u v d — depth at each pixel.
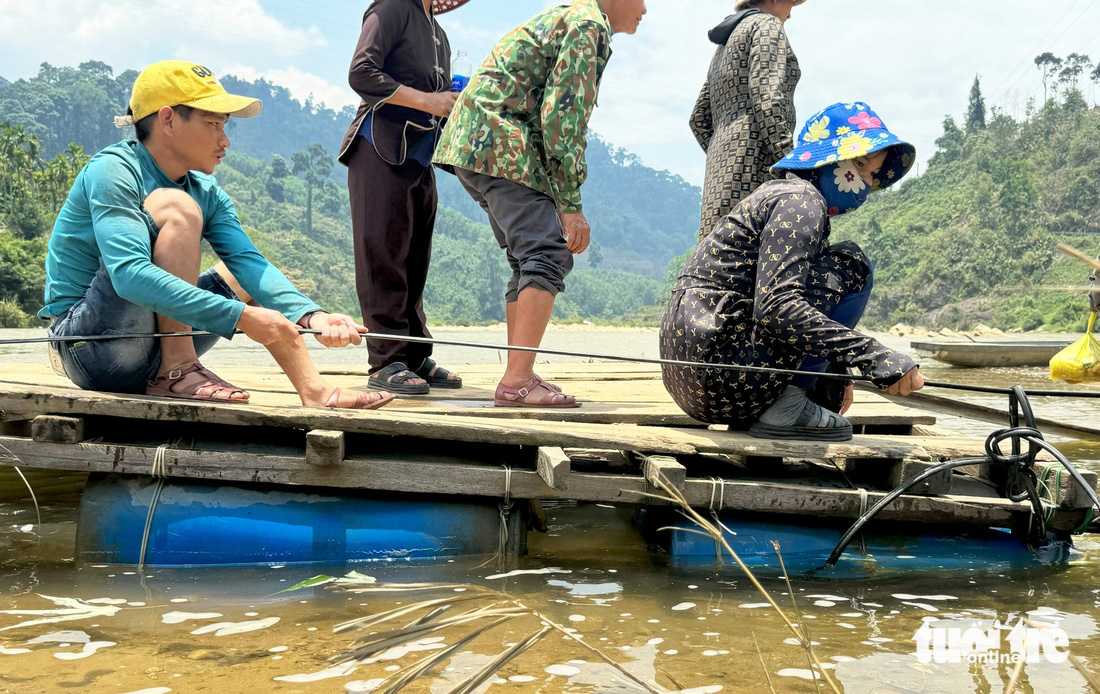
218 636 1.71
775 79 3.73
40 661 1.57
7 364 3.49
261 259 2.76
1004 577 2.28
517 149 2.86
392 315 3.28
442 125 3.39
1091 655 1.69
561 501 3.23
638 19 3.04
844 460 2.86
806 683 1.52
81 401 2.26
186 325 2.44
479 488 2.31
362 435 2.53
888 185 2.62
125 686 1.46
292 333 2.40
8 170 89.06
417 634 1.19
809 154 2.53
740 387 2.47
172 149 2.52
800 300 2.33
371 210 3.20
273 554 2.26
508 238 2.97
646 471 2.35
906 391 2.26
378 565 2.27
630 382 4.16
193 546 2.23
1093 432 4.06
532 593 2.06
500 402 2.98
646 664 1.60
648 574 2.25
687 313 2.50
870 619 1.91
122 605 1.91
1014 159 97.81
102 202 2.33
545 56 2.90
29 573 2.15
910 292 96.25
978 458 2.44
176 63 2.50
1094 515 2.45
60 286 2.49
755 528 2.45
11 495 3.08
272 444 2.42
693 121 4.46
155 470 2.24
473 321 158.00
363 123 3.22
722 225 2.57
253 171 198.88
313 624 1.79
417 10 3.29
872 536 2.48
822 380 2.68
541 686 1.48
